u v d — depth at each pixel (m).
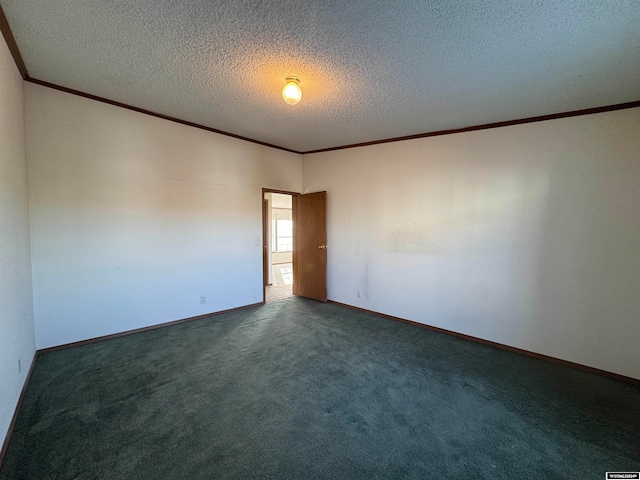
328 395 2.25
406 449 1.71
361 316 4.24
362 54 2.07
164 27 1.84
